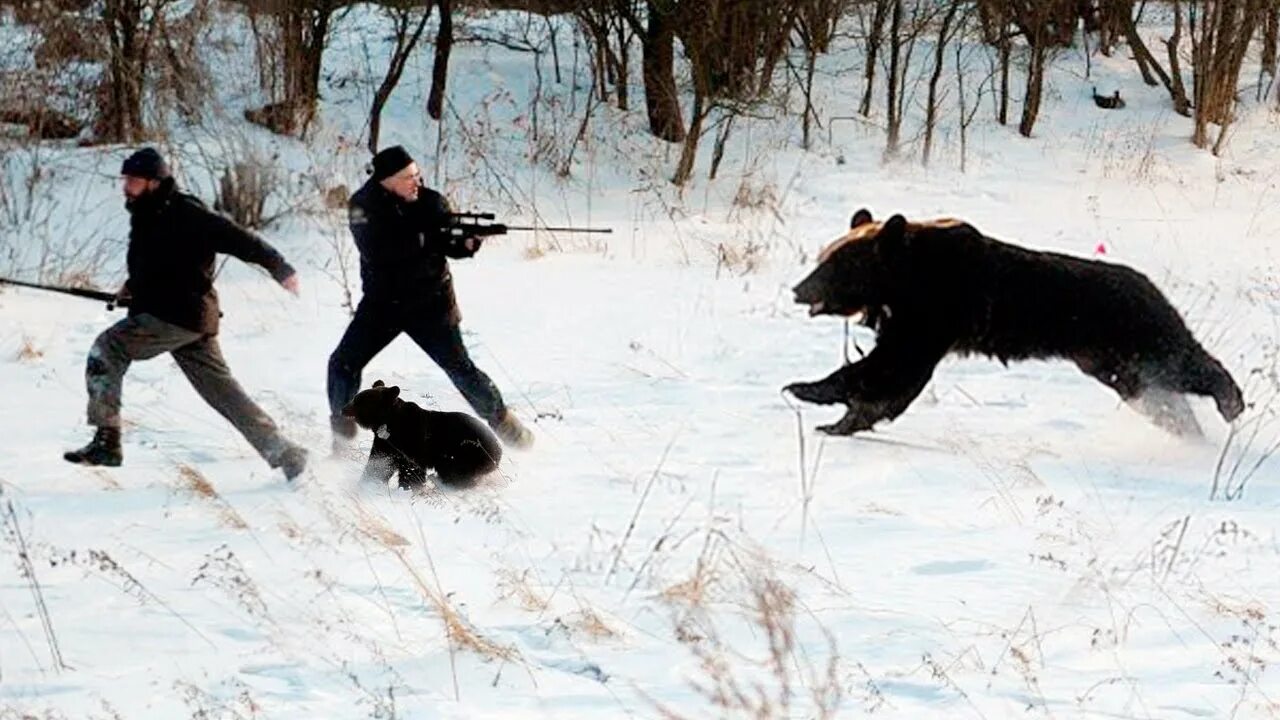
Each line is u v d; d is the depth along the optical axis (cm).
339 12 3616
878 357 1563
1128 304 1577
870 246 1569
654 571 1074
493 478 1317
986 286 1577
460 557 1117
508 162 3102
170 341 1326
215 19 3219
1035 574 1114
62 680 857
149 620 959
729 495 1324
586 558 1110
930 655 935
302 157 2884
